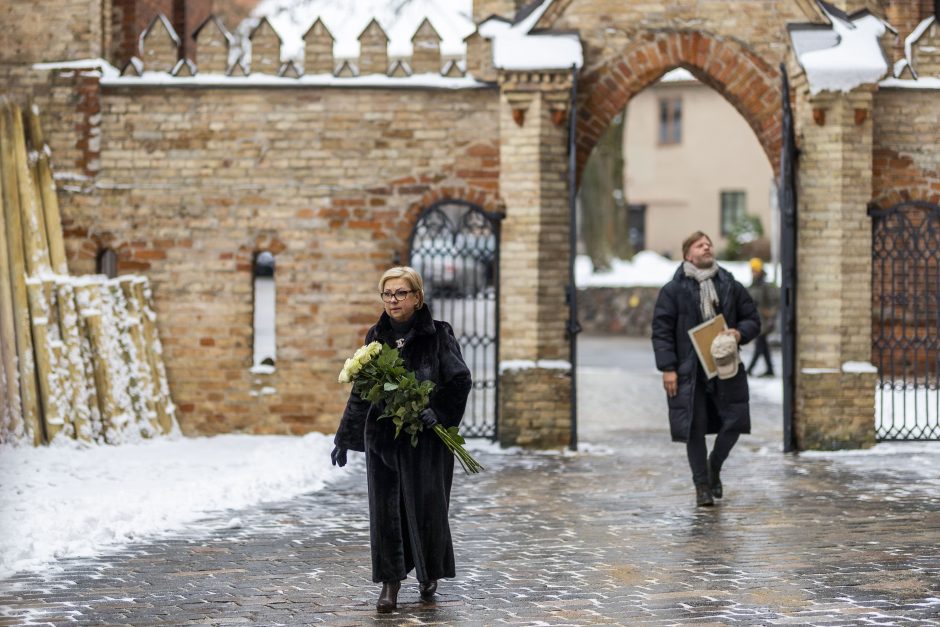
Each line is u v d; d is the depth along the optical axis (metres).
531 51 16.25
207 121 17.02
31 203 15.84
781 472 14.45
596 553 10.04
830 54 16.11
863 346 16.33
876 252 16.66
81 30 17.14
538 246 16.41
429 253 16.98
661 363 12.25
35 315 15.32
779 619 7.89
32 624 7.89
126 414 16.23
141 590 8.80
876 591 8.63
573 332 16.31
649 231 57.44
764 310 26.83
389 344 8.61
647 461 15.46
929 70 16.92
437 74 16.98
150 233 17.09
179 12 20.34
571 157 16.03
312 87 16.94
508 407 16.44
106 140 17.11
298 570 9.47
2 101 15.87
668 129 56.88
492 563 9.70
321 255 17.02
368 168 16.97
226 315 17.11
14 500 11.74
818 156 16.27
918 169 16.80
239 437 16.97
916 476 14.02
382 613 8.19
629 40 16.91
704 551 10.08
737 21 16.88
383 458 8.41
